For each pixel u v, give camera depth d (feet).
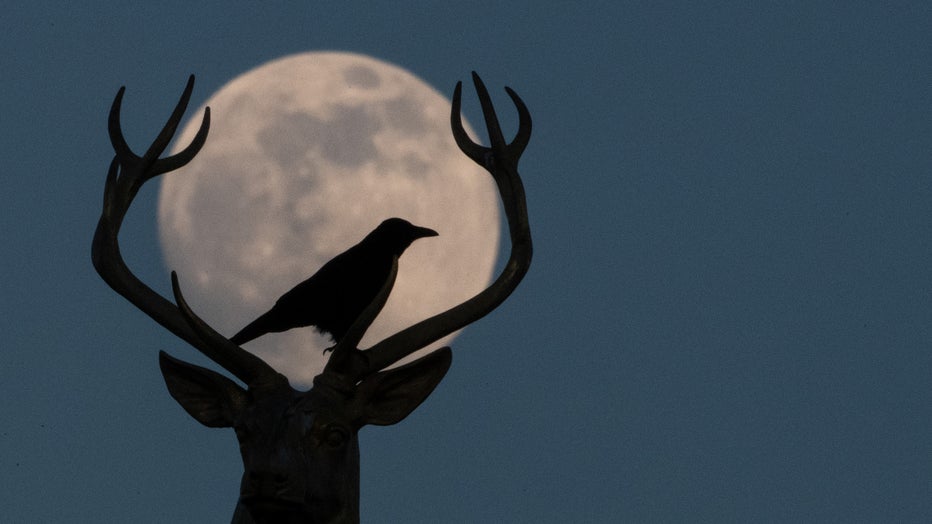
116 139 42.22
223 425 38.32
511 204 42.68
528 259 41.93
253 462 35.88
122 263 40.78
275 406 37.09
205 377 38.45
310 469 36.45
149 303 40.24
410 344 40.09
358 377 39.06
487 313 41.22
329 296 47.70
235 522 38.19
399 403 39.27
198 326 37.76
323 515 36.52
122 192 41.57
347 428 37.50
